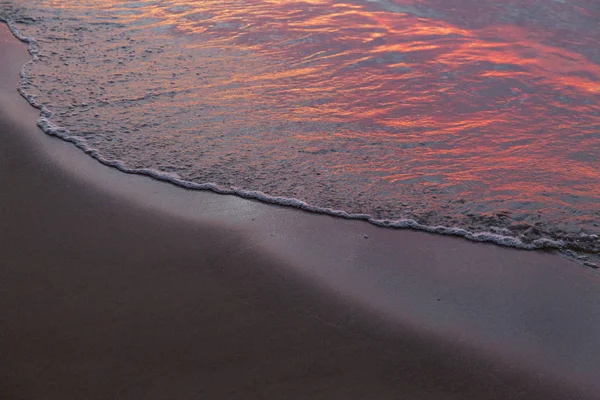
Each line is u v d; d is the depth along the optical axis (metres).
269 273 3.37
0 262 3.38
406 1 8.29
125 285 3.22
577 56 6.63
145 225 3.80
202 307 3.07
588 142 4.89
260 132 5.03
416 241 3.75
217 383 2.61
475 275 3.44
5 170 4.43
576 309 3.18
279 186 4.30
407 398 2.59
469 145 4.85
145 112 5.34
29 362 2.69
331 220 3.94
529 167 4.53
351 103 5.55
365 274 3.41
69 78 6.00
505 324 3.06
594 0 8.23
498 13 7.86
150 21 7.57
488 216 3.98
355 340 2.90
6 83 5.88
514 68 6.29
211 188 4.27
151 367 2.68
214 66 6.31
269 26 7.38
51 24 7.45
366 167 4.54
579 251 3.67
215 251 3.55
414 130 5.08
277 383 2.63
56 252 3.49
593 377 2.74
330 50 6.71
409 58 6.52
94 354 2.74
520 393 2.65
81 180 4.32
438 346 2.88
